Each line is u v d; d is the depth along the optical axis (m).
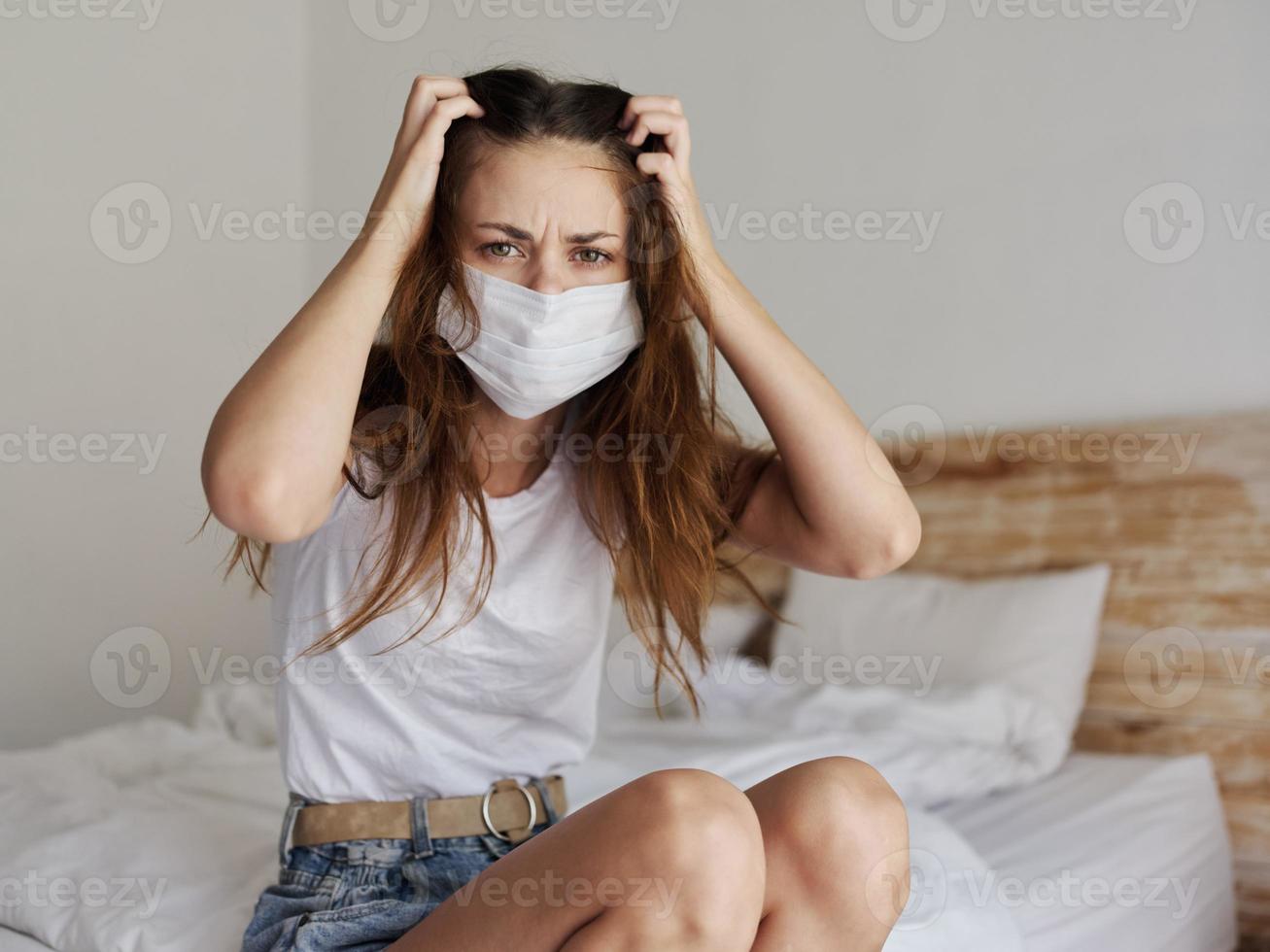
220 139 3.54
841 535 1.23
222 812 1.58
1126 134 2.56
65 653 3.10
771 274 3.10
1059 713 2.37
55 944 1.24
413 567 1.12
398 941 0.98
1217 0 2.44
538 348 1.12
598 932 0.89
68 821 1.51
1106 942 1.71
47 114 3.12
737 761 1.88
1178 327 2.49
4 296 3.03
